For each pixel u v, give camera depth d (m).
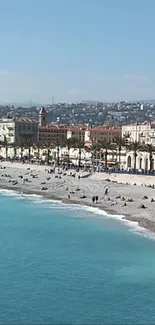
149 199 146.12
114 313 58.84
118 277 72.38
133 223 113.00
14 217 124.12
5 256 84.00
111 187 175.62
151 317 57.91
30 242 95.25
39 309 59.84
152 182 183.25
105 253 86.19
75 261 81.12
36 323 55.88
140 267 77.62
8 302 61.97
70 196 159.88
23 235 101.81
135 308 60.56
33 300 62.75
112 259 82.19
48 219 120.81
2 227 110.56
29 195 169.00
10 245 92.44
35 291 66.06
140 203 138.12
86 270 75.75
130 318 57.56
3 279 71.06
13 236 100.81
